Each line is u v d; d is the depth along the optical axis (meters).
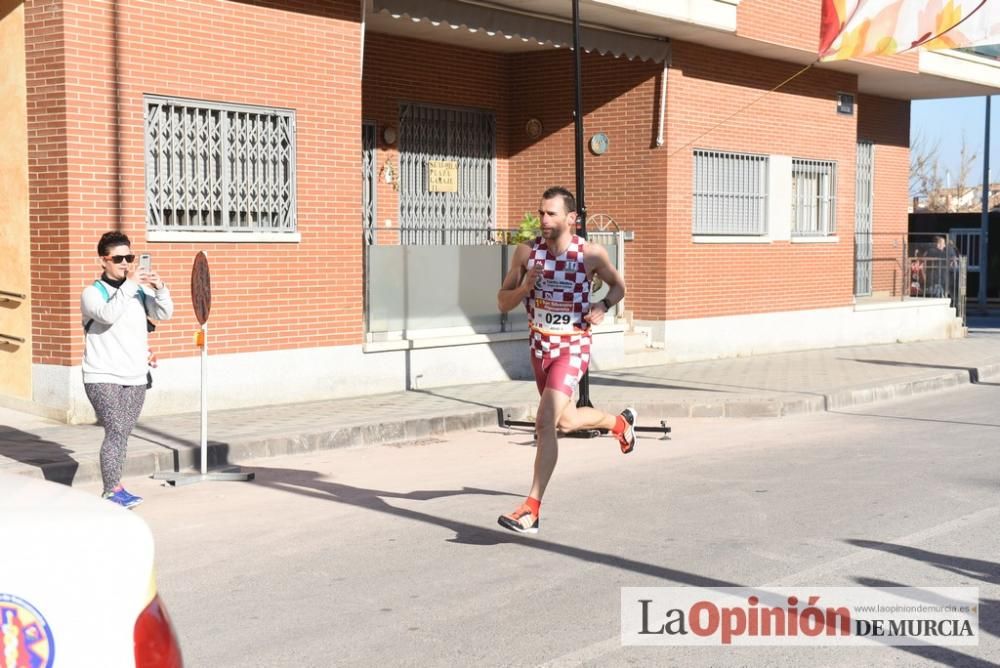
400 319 14.52
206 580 6.61
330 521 8.09
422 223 17.94
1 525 2.77
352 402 13.26
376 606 6.08
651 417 13.62
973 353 20.86
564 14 15.78
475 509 8.45
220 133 12.34
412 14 14.32
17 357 11.68
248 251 12.57
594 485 9.33
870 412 14.23
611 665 5.16
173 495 9.01
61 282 11.20
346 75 13.47
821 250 21.59
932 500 8.66
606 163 18.41
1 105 11.48
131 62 11.47
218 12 12.18
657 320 18.09
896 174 26.73
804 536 7.54
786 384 15.59
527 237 16.53
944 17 16.48
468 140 18.66
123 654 2.68
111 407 8.32
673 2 16.25
